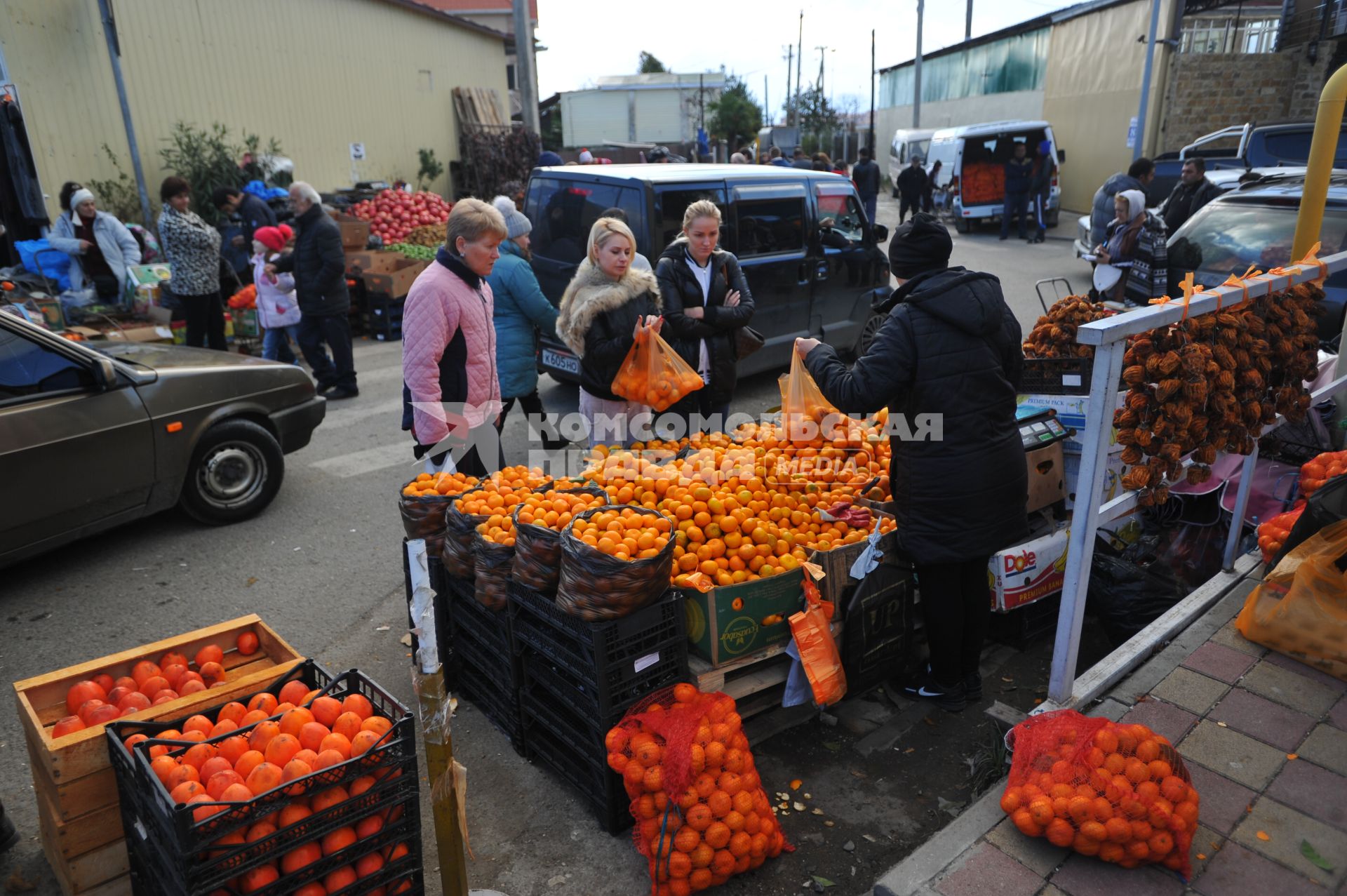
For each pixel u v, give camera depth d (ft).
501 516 10.95
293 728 7.83
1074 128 77.61
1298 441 14.40
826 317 28.45
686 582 10.15
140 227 35.55
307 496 20.06
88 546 17.51
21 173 33.22
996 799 8.78
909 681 12.04
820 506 11.94
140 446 16.21
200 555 17.07
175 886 7.09
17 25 33.27
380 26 52.19
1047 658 12.91
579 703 9.66
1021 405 13.76
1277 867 7.73
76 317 29.66
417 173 56.75
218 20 41.83
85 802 8.14
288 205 37.83
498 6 81.71
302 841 7.18
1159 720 9.62
